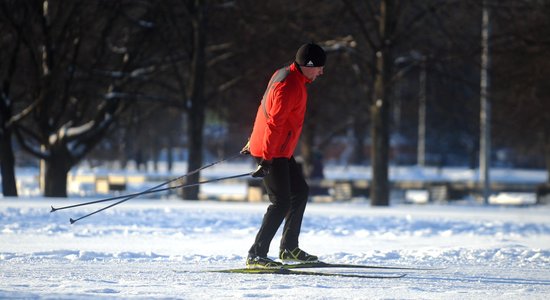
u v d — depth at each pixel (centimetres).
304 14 6962
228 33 7412
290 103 2084
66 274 2020
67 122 7938
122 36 7562
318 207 5625
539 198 8538
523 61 7000
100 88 7700
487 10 6988
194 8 7138
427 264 2366
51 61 6869
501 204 7856
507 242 3219
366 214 4738
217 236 3312
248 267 2167
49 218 4031
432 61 6656
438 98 8281
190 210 4747
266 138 2092
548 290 1834
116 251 2636
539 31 6762
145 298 1532
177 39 7512
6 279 1900
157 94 8512
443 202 8219
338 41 6750
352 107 10356
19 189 9425
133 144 16162
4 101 6969
